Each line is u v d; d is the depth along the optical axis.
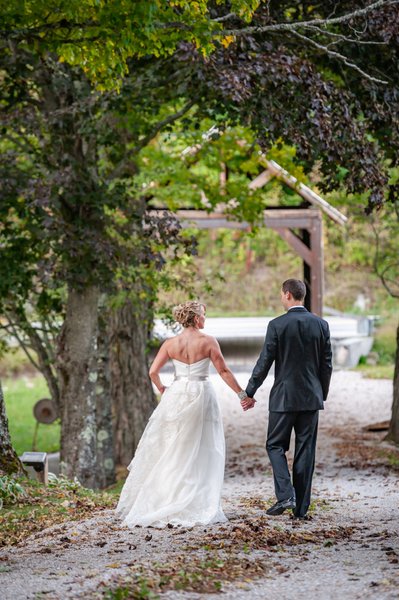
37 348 27.92
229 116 18.75
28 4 14.88
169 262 26.59
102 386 25.62
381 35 17.75
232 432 30.25
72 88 20.81
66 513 13.43
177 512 11.91
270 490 17.33
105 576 9.17
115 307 23.98
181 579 9.05
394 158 20.12
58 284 20.23
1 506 13.62
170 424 12.24
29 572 9.56
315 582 9.09
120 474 27.09
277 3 19.02
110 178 22.47
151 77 19.34
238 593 8.71
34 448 29.25
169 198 26.05
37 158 21.45
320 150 18.42
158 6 14.03
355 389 39.06
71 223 20.66
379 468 20.48
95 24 14.73
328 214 39.53
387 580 8.97
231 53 17.41
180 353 12.43
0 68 20.62
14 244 21.86
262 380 12.39
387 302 60.47
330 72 21.31
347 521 12.47
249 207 27.31
